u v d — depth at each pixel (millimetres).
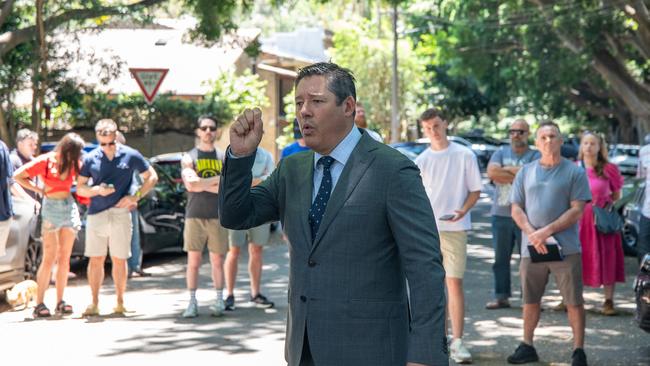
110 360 8484
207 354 8719
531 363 8391
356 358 4098
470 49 39750
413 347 3979
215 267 10695
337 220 4129
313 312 4145
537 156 11133
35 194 12656
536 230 8234
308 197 4254
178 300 11930
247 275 14148
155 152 30297
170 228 15781
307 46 57250
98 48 30906
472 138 50438
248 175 4250
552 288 12875
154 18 19234
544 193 8227
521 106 64375
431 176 8773
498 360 8555
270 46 51344
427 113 8758
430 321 3990
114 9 18719
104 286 13352
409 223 4066
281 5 22125
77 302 11852
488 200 31672
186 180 10508
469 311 11031
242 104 32000
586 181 8203
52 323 10375
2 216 10586
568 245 8156
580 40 31531
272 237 19312
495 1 35406
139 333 9734
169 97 30578
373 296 4125
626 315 10758
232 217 4273
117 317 10711
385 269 4148
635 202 15688
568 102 55156
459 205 8711
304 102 4199
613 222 10570
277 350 8875
